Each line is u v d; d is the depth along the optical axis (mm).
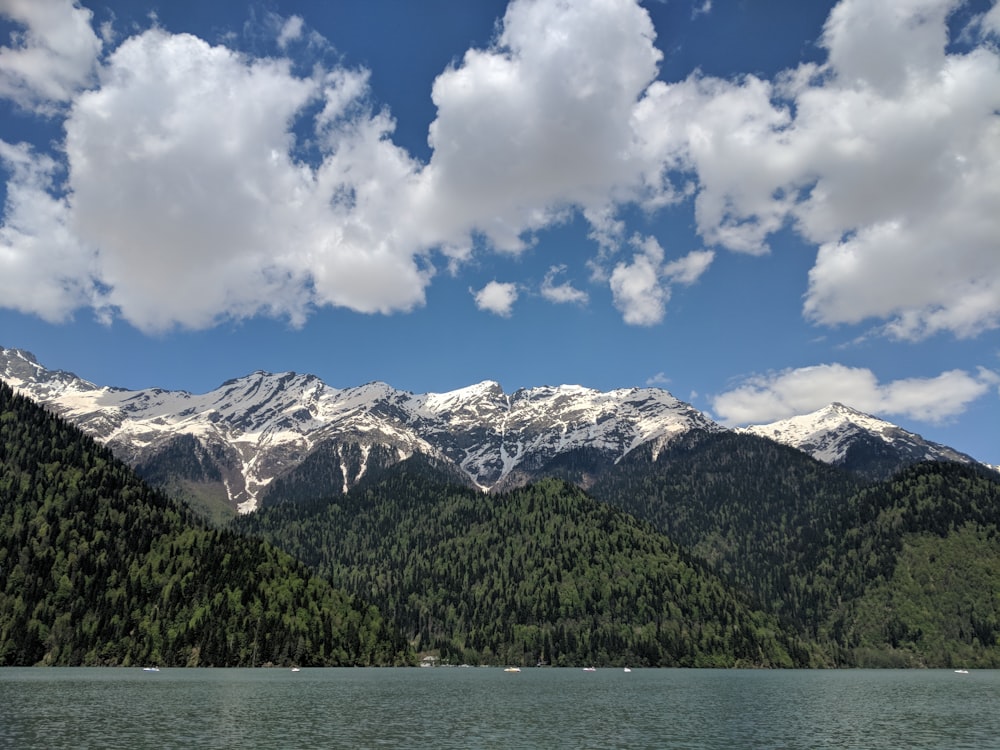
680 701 175500
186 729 119062
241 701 160750
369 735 116688
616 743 112125
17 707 142625
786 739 117188
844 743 113875
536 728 126625
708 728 128375
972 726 133000
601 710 154250
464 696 183375
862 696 193375
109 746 103312
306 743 108438
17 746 102625
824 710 157375
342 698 172125
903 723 136500
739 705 166750
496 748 106625
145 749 101438
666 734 121375
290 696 174500
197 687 192875
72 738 109125
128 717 131125
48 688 183125
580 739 115438
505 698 179000
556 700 175000
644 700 177500
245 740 109812
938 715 149250
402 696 180875
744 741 115000
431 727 126125
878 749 108500
